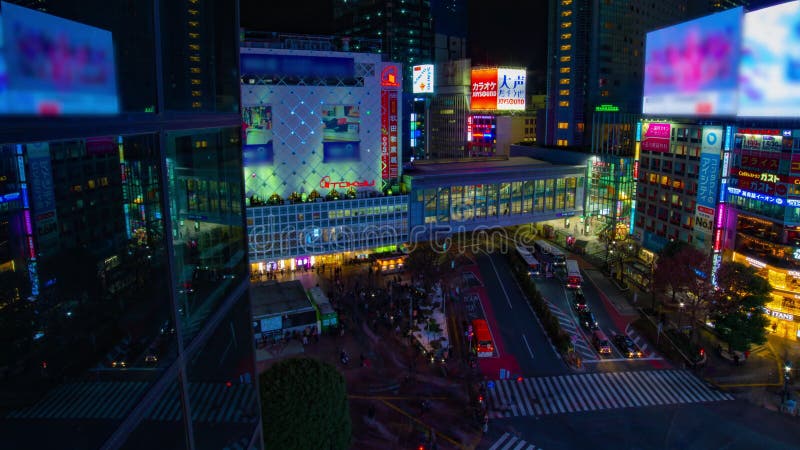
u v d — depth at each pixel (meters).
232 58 16.41
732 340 69.12
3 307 11.13
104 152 11.18
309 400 38.59
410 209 112.44
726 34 84.06
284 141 103.06
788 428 56.66
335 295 92.06
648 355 73.62
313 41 108.44
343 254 109.94
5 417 9.94
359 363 69.62
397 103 111.94
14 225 11.12
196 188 14.99
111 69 10.23
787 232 74.69
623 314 87.12
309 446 38.59
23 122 7.90
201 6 14.53
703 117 89.38
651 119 105.31
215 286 15.80
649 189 103.44
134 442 10.64
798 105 73.06
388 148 112.38
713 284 77.25
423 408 58.97
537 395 63.41
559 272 103.75
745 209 81.31
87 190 11.34
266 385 38.66
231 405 16.02
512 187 121.19
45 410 10.12
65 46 9.04
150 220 11.77
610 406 61.16
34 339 11.23
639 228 107.00
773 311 77.12
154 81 11.41
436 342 74.00
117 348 11.38
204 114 14.08
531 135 194.38
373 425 56.59
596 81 163.25
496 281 101.81
